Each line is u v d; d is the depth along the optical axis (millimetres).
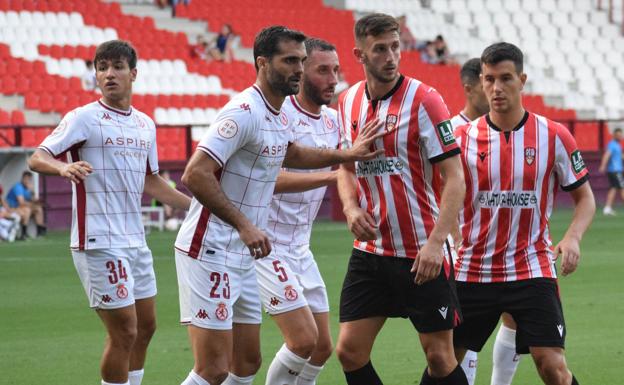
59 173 19500
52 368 25469
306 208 21375
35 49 77375
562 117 95312
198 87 81500
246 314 18688
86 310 34656
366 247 18797
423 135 17922
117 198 20594
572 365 25734
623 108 98438
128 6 87125
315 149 18484
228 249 17703
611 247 53844
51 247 55500
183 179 16922
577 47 103250
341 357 19219
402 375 24562
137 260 20938
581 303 35656
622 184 77375
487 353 28000
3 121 70000
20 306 35469
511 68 19125
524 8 105062
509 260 19141
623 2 108375
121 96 20797
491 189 19219
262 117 17312
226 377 17812
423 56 93562
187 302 17875
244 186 17594
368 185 18594
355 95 18953
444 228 17609
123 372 20281
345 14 94938
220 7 90188
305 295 21312
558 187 20188
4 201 59781
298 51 17203
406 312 18672
